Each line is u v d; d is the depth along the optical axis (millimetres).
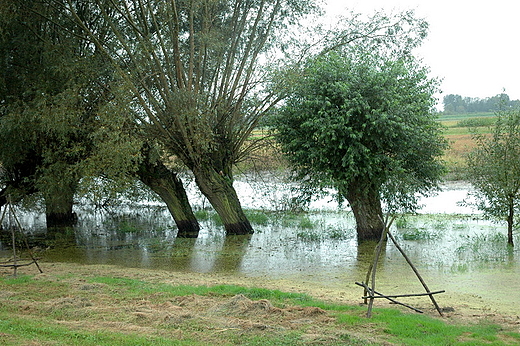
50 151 17406
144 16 16562
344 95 15609
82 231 21531
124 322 7797
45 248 17812
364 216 17047
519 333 7066
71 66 16594
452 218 20219
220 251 16266
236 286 10461
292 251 15867
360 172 15984
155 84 18469
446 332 7152
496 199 15438
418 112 16391
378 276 12211
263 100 18453
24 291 10203
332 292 10578
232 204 19078
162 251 16641
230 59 19016
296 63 18203
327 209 24141
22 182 20422
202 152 18109
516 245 15242
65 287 10531
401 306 9055
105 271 12977
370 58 17141
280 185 25641
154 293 9828
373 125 15344
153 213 26188
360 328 7391
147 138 17266
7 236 20688
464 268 12703
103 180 17078
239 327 7449
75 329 7391
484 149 15625
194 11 17812
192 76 18375
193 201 27359
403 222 19109
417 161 16984
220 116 18891
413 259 13984
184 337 7074
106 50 17766
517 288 10664
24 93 16859
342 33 19812
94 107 17156
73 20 17500
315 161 16719
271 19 19484
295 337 6969
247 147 20312
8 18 16188
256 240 17906
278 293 9633
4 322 7625
